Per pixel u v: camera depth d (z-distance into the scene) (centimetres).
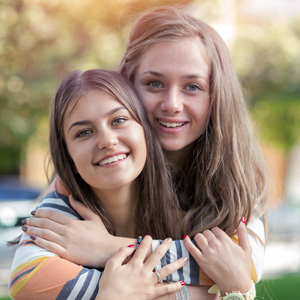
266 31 893
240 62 860
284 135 1159
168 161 242
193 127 233
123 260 201
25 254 204
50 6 773
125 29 334
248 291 205
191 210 235
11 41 766
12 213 595
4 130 847
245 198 233
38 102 809
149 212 225
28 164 1181
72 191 222
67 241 207
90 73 212
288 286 498
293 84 956
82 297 194
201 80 228
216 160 235
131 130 205
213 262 204
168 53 225
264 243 235
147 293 196
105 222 222
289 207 871
